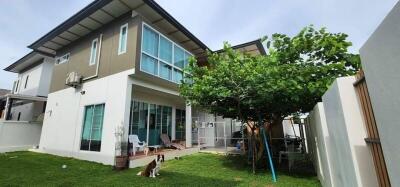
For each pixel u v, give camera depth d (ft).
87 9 30.91
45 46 41.50
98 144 28.99
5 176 20.40
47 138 37.88
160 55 33.88
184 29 36.94
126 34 30.78
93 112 31.32
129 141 29.60
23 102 53.06
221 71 20.33
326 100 13.12
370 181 8.53
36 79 51.31
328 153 14.21
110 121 28.50
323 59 19.60
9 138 40.40
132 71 28.14
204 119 49.49
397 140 5.54
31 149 40.63
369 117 8.38
